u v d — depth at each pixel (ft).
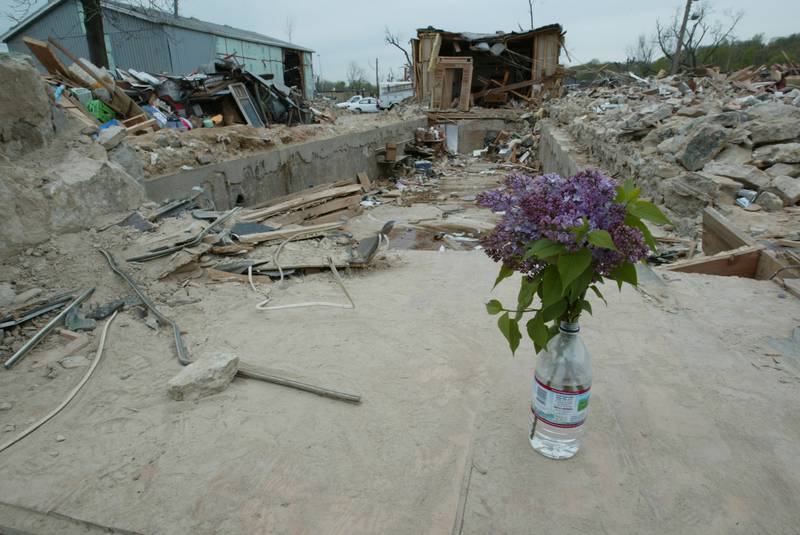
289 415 9.50
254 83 52.47
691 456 7.87
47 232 16.43
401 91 133.90
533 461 7.84
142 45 79.82
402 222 35.40
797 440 8.20
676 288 14.64
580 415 7.50
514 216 7.01
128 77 46.62
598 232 6.11
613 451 8.01
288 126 55.21
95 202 18.39
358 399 9.82
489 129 89.40
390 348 11.99
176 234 17.95
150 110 41.42
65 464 8.34
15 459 8.47
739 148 24.59
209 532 6.93
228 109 50.70
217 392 10.25
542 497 7.14
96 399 10.21
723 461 7.75
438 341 12.25
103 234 17.67
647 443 8.17
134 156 22.25
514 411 9.19
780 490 7.18
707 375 10.13
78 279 15.30
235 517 7.16
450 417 9.28
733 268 16.52
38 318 13.38
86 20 50.70
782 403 9.18
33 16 79.46
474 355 11.50
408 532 6.79
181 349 12.01
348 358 11.57
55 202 16.71
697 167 24.38
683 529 6.57
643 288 14.56
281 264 17.20
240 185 37.32
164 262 16.49
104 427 9.30
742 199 21.94
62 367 11.41
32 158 17.95
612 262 6.51
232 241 18.53
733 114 25.80
